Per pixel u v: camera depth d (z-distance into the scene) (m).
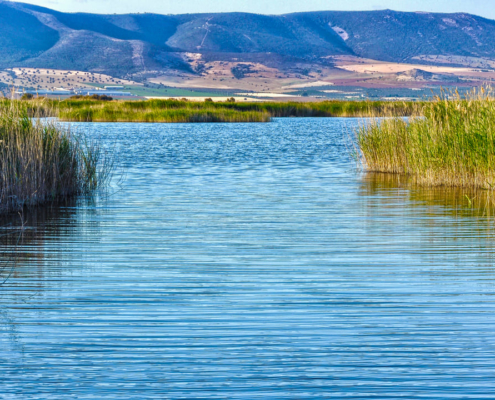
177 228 18.17
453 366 8.66
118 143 53.22
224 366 8.72
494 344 9.37
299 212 20.81
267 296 11.69
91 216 20.12
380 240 16.44
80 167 26.20
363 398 7.86
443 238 16.58
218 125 85.38
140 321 10.37
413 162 28.88
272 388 8.11
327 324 10.23
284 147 50.50
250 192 25.64
